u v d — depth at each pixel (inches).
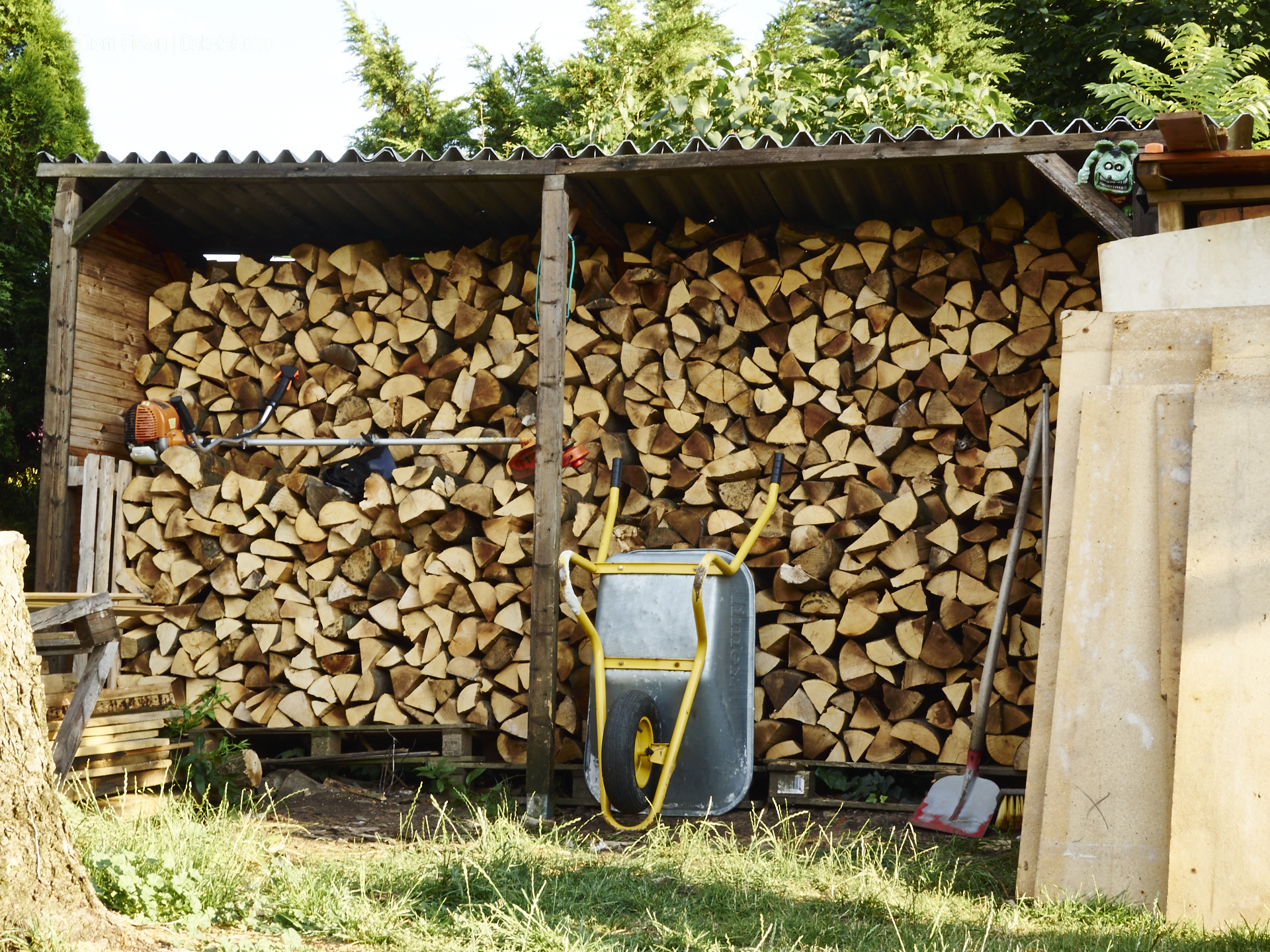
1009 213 188.5
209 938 91.8
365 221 217.6
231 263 224.7
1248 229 140.9
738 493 196.9
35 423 317.4
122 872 97.8
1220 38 348.2
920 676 185.3
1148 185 150.7
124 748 158.6
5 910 83.0
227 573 207.3
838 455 192.9
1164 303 143.1
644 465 202.7
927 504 189.2
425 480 201.2
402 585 203.9
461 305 208.5
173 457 207.5
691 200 198.2
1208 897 114.1
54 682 157.0
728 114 305.1
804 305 195.9
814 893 125.2
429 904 110.4
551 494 177.0
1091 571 132.9
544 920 104.2
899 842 160.9
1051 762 129.0
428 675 199.6
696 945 102.0
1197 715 119.7
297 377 217.0
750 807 179.9
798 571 190.2
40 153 198.4
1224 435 127.3
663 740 166.6
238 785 175.9
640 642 167.5
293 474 208.4
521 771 199.6
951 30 368.5
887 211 197.0
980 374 189.9
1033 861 128.3
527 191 197.5
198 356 219.9
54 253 198.2
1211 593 122.8
